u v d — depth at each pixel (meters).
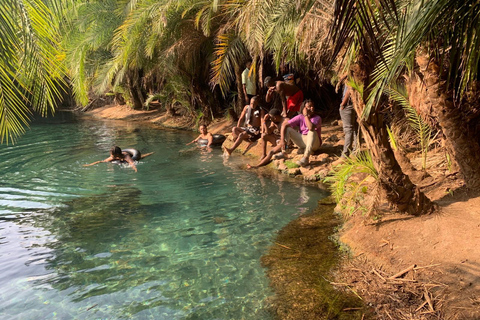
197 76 13.02
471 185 3.90
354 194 4.20
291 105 8.09
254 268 3.57
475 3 2.25
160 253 3.95
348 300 2.96
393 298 2.90
